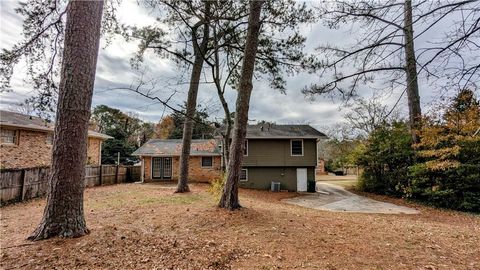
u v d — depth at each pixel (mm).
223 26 8719
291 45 9227
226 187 7375
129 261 3688
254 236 5035
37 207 8852
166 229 5402
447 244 4891
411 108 12289
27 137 14008
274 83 10094
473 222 8305
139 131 30594
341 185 23094
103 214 6910
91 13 4742
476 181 10992
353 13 3984
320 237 5074
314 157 19484
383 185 16797
